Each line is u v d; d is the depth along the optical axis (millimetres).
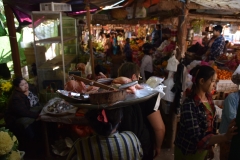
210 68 1646
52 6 3492
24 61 7348
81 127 2795
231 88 3404
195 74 1699
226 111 1913
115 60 7688
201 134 1618
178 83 2938
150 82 1693
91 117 1202
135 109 1659
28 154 3168
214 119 1807
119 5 6926
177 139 1842
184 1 2965
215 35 4398
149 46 4684
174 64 2957
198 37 6398
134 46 8992
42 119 2764
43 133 3012
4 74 4617
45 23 3689
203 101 1705
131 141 1219
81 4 4336
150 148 1778
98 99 1151
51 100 3242
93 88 1332
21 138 3184
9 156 1819
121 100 1199
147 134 1719
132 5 6934
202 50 4766
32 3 3549
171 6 3648
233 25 6078
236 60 3717
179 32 3090
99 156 1151
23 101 3049
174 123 3199
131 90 1310
